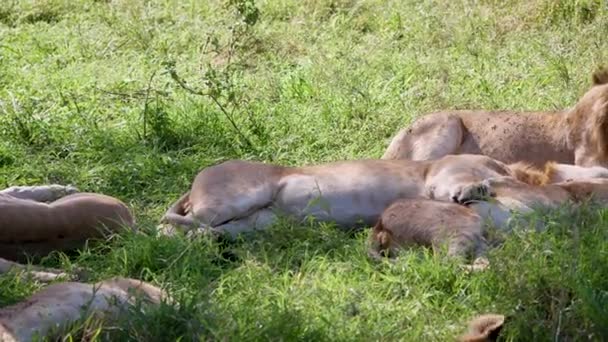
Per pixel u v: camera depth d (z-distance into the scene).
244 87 15.71
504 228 10.49
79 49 18.02
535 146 13.17
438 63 16.27
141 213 11.98
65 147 13.69
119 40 18.36
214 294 9.67
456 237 10.29
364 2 19.45
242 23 17.00
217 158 13.44
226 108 14.90
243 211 11.34
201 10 19.91
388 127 14.20
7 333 8.39
